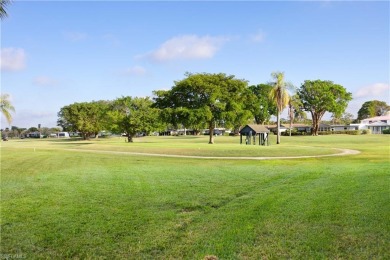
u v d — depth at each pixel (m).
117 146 43.06
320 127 121.00
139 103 59.94
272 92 49.91
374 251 5.16
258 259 5.03
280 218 7.07
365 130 92.12
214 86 47.97
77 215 7.74
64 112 85.25
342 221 6.70
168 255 5.29
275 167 16.80
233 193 9.95
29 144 63.09
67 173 15.34
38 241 6.05
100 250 5.58
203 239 5.93
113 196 9.81
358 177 12.21
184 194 9.94
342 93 94.56
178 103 50.81
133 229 6.62
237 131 98.88
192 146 37.88
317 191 9.77
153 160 23.92
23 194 10.33
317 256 5.06
